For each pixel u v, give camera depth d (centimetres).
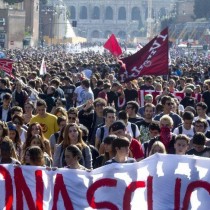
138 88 5238
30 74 5903
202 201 2303
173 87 5109
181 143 2664
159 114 3647
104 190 2314
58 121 3244
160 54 4481
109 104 4719
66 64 8700
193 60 14238
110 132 2888
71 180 2311
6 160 2578
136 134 3259
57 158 2773
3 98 3953
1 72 6156
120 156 2534
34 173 2316
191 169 2305
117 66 8469
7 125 2978
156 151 2634
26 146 2902
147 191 2309
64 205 2311
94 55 15762
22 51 17362
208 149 2798
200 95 5009
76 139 2766
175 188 2308
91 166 2772
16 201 2314
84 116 3712
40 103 3459
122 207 2309
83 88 4822
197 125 3177
